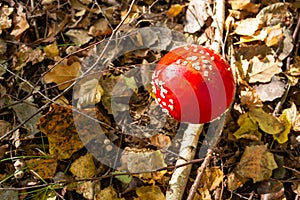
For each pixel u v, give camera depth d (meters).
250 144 1.23
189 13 1.31
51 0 1.30
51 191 1.20
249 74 1.27
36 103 1.24
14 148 1.22
